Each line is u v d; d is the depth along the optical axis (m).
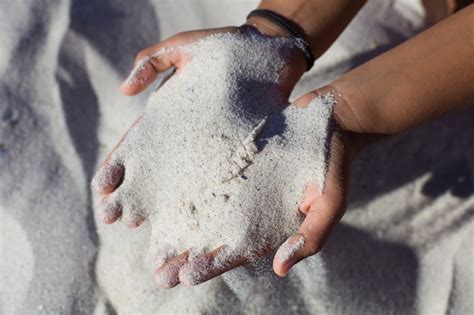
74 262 0.53
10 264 0.53
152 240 0.48
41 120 0.59
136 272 0.53
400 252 0.56
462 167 0.59
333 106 0.50
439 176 0.58
